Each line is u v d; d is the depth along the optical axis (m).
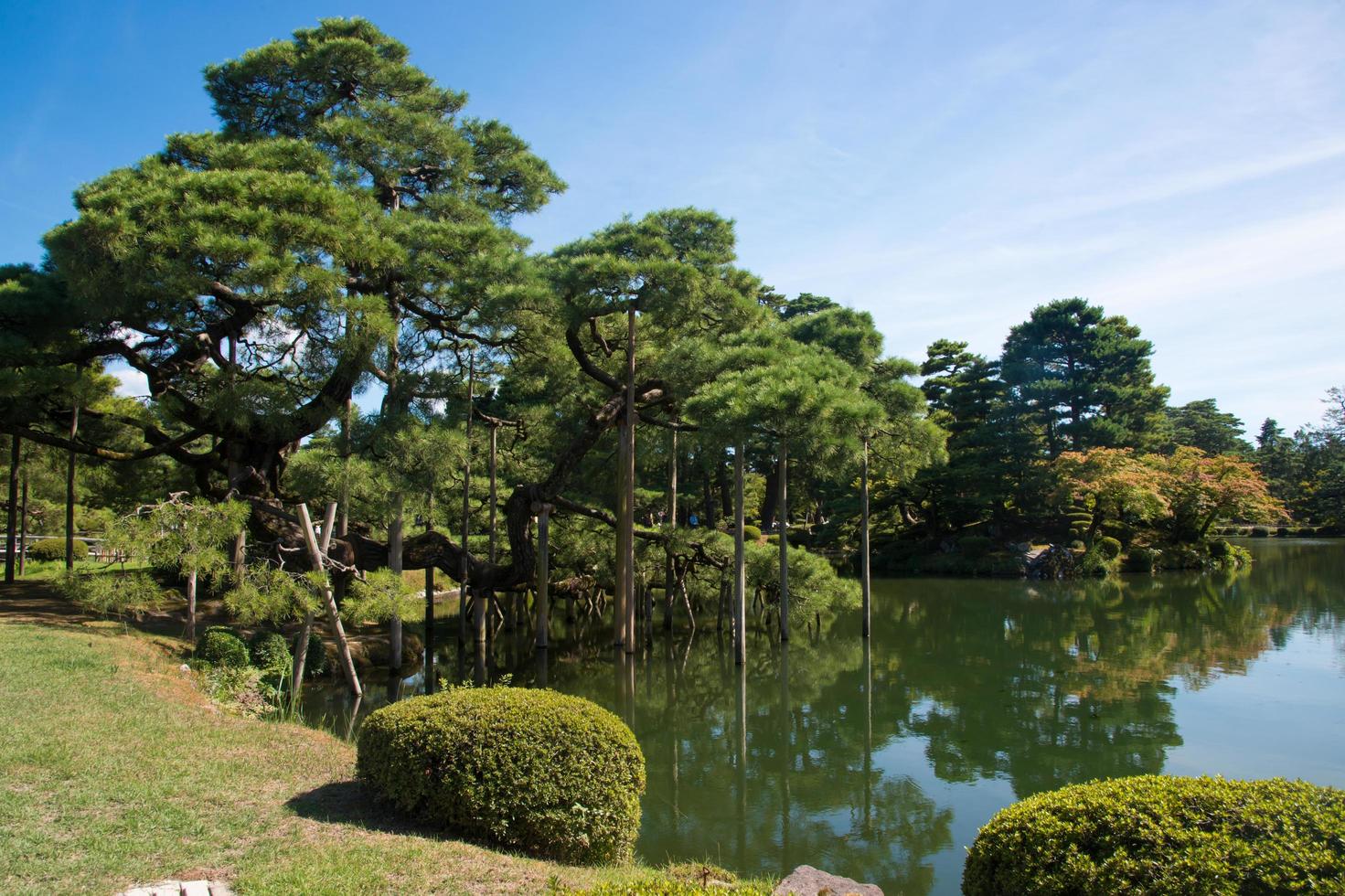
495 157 22.81
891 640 20.69
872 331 20.44
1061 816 4.44
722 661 18.41
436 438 15.36
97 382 14.82
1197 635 20.00
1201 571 35.94
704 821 8.90
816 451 16.11
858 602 20.94
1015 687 14.97
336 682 15.16
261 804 6.00
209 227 12.68
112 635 12.73
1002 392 40.22
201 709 8.88
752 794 9.78
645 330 20.23
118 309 14.01
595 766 6.20
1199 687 14.48
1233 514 39.16
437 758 6.10
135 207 12.85
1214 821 4.07
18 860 4.64
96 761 6.48
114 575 12.18
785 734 12.40
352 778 6.93
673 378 18.05
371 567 17.91
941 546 39.22
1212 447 61.94
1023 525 40.91
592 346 20.59
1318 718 12.32
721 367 16.97
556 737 6.17
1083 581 33.12
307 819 5.77
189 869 4.73
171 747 7.12
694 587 23.56
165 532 11.24
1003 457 39.00
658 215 18.92
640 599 23.42
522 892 4.81
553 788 6.00
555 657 18.94
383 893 4.62
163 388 16.08
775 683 16.03
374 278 16.72
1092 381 42.94
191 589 13.65
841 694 14.95
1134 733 11.70
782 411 14.47
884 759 11.05
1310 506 58.56
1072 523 39.97
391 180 19.92
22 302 14.77
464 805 5.91
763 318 19.52
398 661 16.27
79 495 28.69
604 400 21.22
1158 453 46.12
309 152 16.28
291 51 19.77
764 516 43.38
